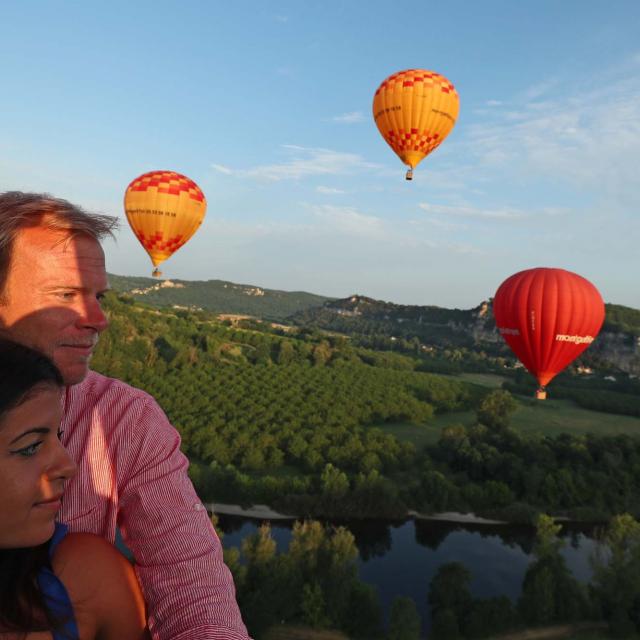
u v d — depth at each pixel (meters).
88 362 1.54
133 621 1.13
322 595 26.97
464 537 39.69
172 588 1.30
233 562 27.28
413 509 43.19
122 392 1.54
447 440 56.88
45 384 1.00
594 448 54.50
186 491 1.47
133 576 1.18
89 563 1.09
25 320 1.45
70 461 1.06
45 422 1.00
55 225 1.44
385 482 43.19
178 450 1.55
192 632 1.21
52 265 1.43
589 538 40.47
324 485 42.59
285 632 26.14
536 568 29.91
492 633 27.25
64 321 1.46
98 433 1.47
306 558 28.62
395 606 26.06
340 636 26.28
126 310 111.81
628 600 28.17
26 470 0.98
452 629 26.78
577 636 27.31
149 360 89.44
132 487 1.44
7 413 0.94
